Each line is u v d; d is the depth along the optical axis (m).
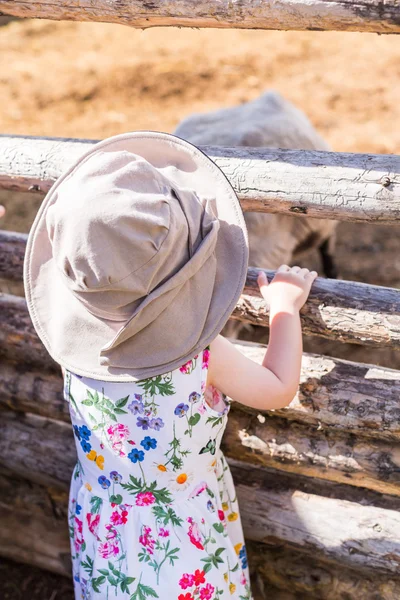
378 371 2.04
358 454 2.08
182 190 1.58
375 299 1.95
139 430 1.69
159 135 1.75
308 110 6.05
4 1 2.04
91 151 1.75
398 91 6.22
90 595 1.80
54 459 2.53
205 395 1.80
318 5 1.70
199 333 1.62
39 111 6.46
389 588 2.21
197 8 1.83
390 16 1.65
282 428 2.19
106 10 1.93
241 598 1.91
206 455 1.77
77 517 1.84
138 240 1.42
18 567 2.78
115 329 1.63
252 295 2.08
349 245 4.53
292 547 2.27
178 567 1.72
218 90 6.59
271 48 7.29
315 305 2.00
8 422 2.63
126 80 6.88
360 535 2.13
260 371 1.76
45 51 7.74
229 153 2.01
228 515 2.02
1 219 4.91
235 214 1.73
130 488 1.75
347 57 6.94
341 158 1.88
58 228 1.47
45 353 2.41
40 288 1.78
